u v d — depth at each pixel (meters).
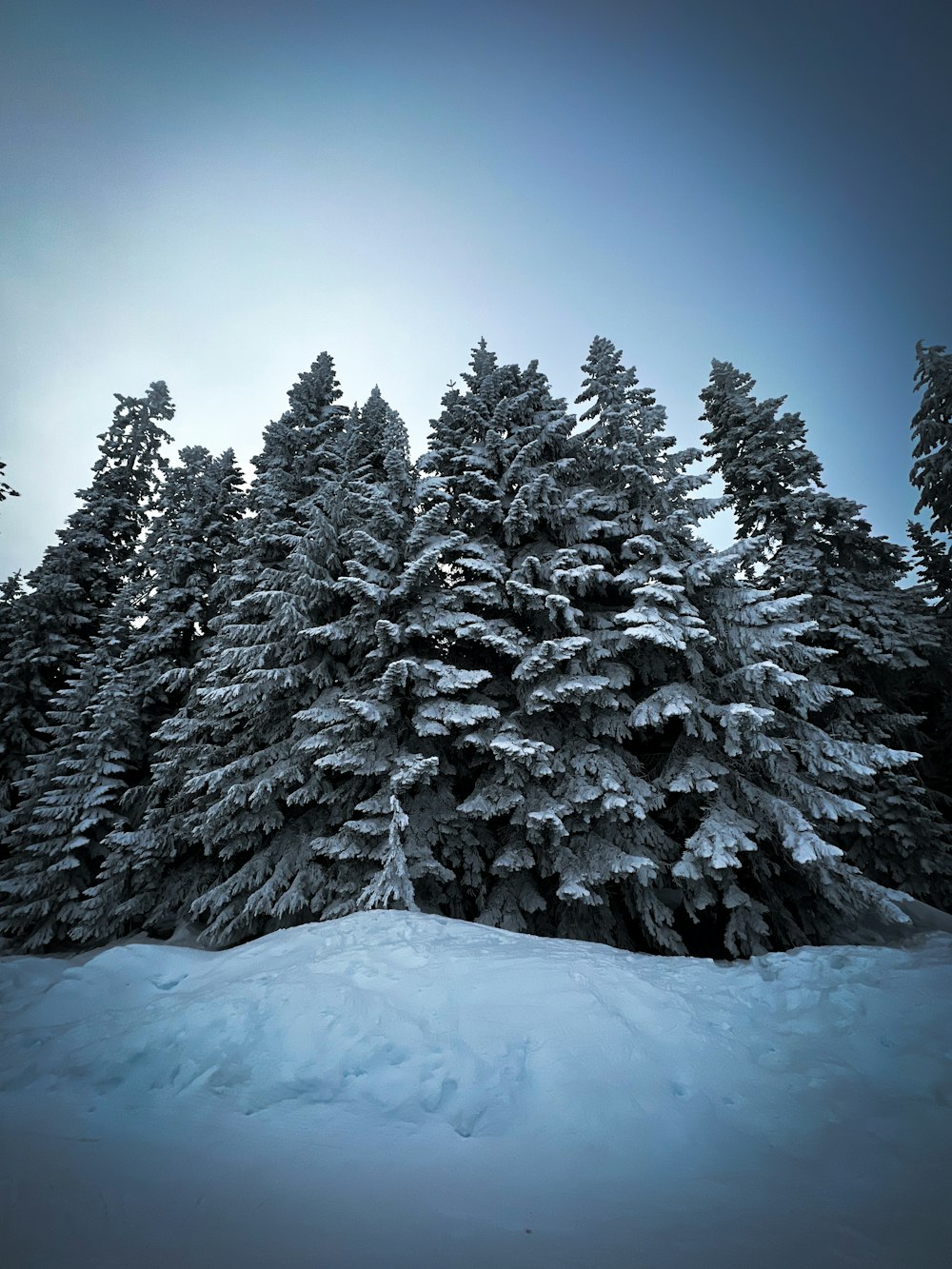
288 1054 3.55
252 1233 2.04
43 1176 2.31
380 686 9.47
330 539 11.29
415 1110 3.02
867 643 13.45
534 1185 2.44
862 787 12.48
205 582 15.84
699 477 10.91
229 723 11.59
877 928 10.21
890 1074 3.42
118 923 11.82
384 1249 2.01
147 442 21.08
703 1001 4.53
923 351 17.06
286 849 10.59
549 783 10.12
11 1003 4.95
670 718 10.97
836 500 14.75
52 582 17.25
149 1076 3.34
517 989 4.41
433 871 9.12
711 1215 2.25
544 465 11.73
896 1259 2.01
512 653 9.88
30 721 16.42
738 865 8.34
